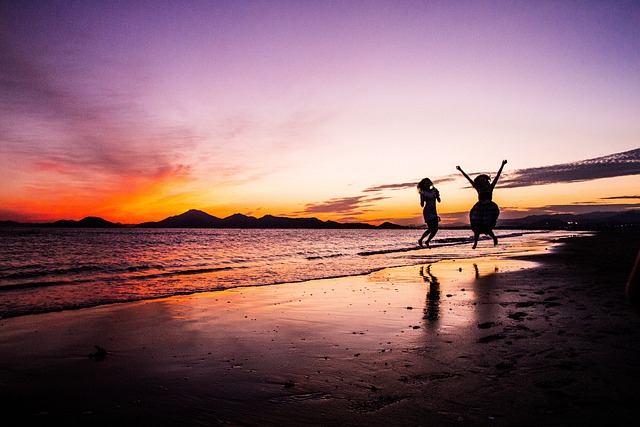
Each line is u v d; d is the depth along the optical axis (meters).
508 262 11.49
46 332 4.79
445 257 14.64
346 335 4.37
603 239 22.89
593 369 2.96
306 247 28.36
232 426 2.38
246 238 51.25
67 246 29.53
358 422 2.35
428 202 14.06
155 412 2.61
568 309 4.97
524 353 3.41
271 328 4.80
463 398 2.60
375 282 8.50
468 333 4.17
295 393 2.83
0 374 3.39
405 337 4.17
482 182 12.65
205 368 3.45
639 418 2.23
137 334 4.66
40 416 2.59
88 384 3.14
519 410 2.39
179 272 11.62
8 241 36.44
